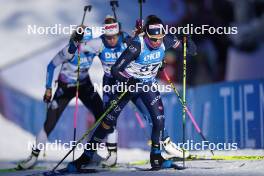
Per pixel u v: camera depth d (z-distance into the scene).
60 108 21.53
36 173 17.78
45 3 66.75
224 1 52.00
